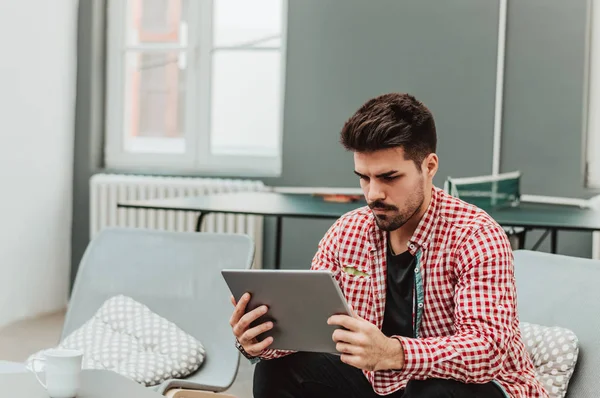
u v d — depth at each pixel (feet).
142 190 17.21
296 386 6.46
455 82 16.02
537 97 15.61
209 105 18.04
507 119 15.80
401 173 5.55
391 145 5.46
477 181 13.00
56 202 17.20
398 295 6.09
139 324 8.13
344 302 5.18
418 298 5.90
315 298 5.27
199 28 18.02
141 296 8.56
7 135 15.33
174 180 17.11
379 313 6.09
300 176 16.93
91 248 8.96
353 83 16.57
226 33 17.95
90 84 17.93
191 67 18.08
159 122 18.45
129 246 8.86
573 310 6.87
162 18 18.24
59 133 17.21
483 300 5.50
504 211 12.98
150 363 7.54
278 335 5.66
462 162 16.02
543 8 15.51
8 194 15.42
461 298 5.57
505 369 5.74
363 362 5.20
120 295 8.52
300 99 16.87
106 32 18.35
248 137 18.08
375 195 5.60
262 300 5.55
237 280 5.57
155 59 18.37
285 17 17.21
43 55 16.47
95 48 18.01
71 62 17.69
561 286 7.07
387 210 5.65
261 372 6.51
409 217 5.68
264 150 18.03
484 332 5.39
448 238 5.82
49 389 5.04
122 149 18.51
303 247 16.93
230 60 17.99
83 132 17.95
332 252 6.47
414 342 5.33
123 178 17.35
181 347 7.79
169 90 18.34
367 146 5.50
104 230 9.05
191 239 8.73
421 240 5.86
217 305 8.29
